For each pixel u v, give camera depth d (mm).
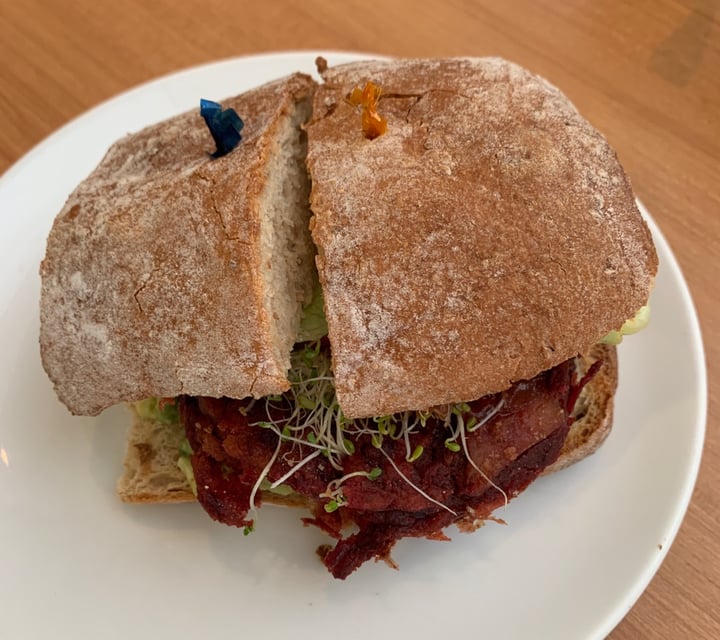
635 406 219
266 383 172
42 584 200
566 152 188
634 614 198
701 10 331
